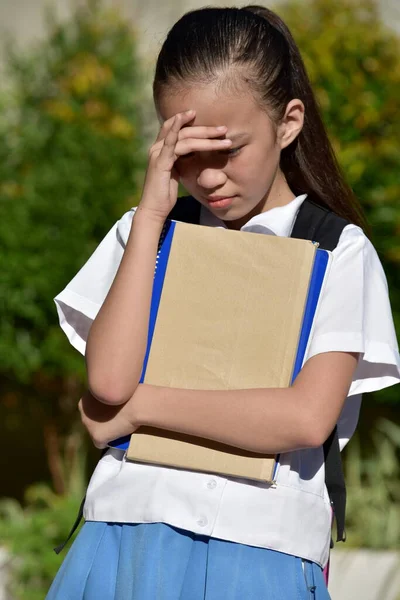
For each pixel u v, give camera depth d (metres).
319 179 4.66
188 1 13.39
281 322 4.03
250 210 4.29
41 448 13.69
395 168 9.97
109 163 10.68
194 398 3.96
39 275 10.15
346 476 11.09
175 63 4.11
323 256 4.12
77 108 11.18
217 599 3.82
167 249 4.22
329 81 10.08
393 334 4.24
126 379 4.03
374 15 11.02
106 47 11.88
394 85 10.12
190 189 4.20
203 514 3.92
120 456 4.22
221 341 4.07
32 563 9.28
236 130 4.02
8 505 10.46
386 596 9.11
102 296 4.55
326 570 4.29
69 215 10.37
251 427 3.88
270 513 3.95
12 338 10.34
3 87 12.66
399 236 9.82
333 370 3.99
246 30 4.16
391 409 11.84
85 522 4.24
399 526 9.97
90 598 4.04
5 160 10.92
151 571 3.89
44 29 13.79
